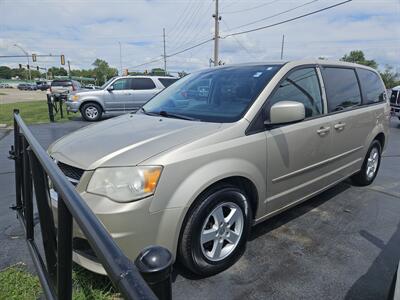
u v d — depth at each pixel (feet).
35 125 35.06
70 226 4.60
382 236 10.18
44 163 5.27
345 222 11.10
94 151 7.27
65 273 4.76
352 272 8.28
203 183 7.20
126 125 9.16
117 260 2.97
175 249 7.09
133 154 6.93
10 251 8.95
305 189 10.53
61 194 4.24
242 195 8.34
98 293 7.14
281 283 7.82
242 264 8.54
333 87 11.64
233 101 9.23
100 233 3.36
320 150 10.68
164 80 41.50
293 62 10.28
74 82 80.79
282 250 9.25
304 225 10.82
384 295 7.44
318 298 7.33
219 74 10.86
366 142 13.67
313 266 8.51
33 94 130.11
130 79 39.96
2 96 109.29
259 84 9.32
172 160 6.87
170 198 6.82
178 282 7.79
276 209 9.63
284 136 9.14
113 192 6.52
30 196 7.88
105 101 39.01
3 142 25.54
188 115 9.44
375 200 13.15
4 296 7.07
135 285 2.65
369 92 14.06
